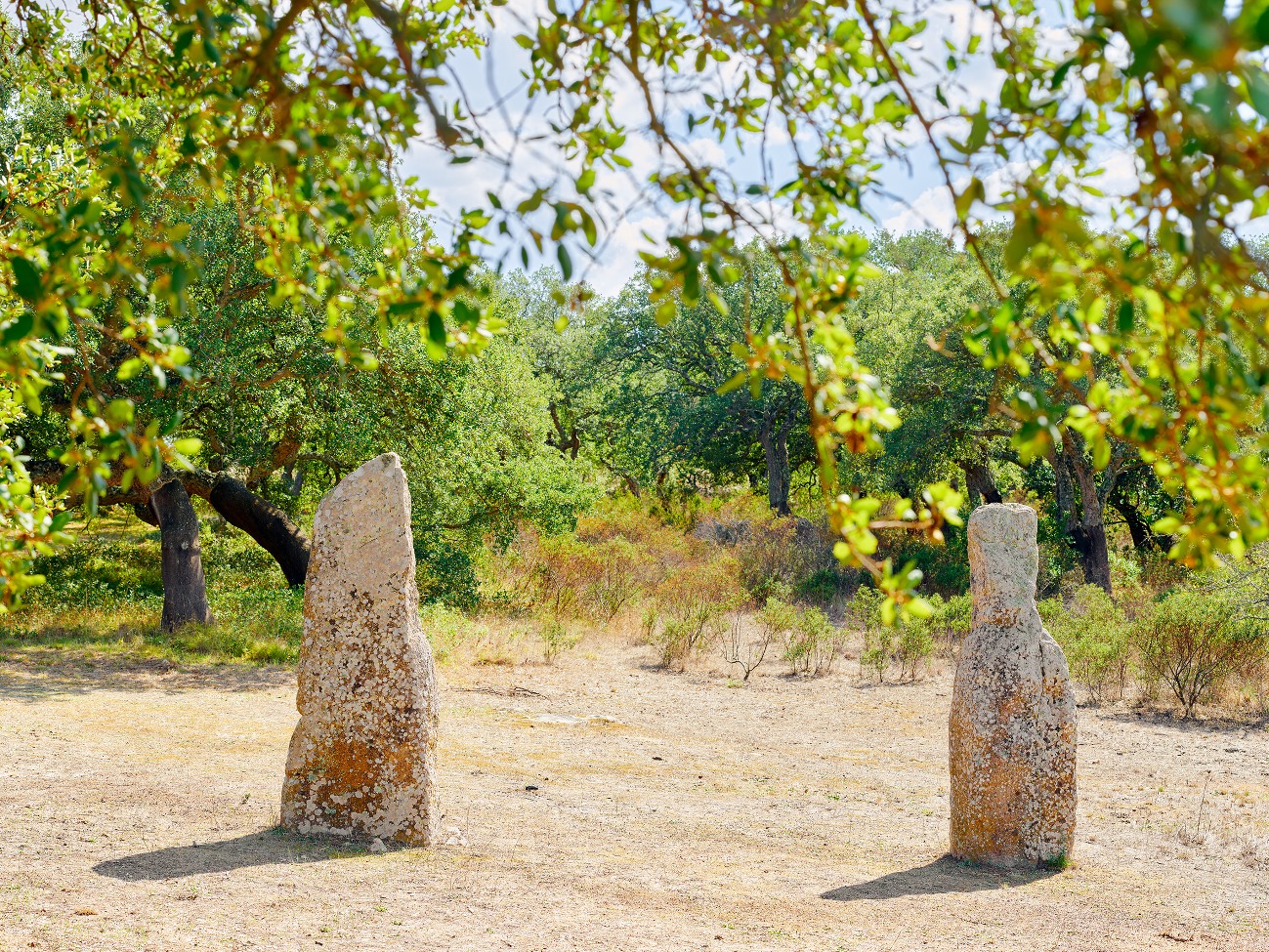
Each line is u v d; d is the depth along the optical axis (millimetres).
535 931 4801
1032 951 4859
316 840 6176
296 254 2434
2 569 2303
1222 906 5758
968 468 25109
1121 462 22172
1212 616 12812
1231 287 1430
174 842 5949
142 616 16266
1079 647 13727
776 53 1963
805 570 22688
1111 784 9125
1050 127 1559
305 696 6359
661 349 32250
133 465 2072
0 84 9805
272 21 2088
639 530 24531
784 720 11930
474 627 15781
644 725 11297
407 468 16047
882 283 26719
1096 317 1676
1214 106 1111
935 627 16953
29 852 5535
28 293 1968
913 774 9406
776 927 5035
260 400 14500
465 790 7875
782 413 30422
